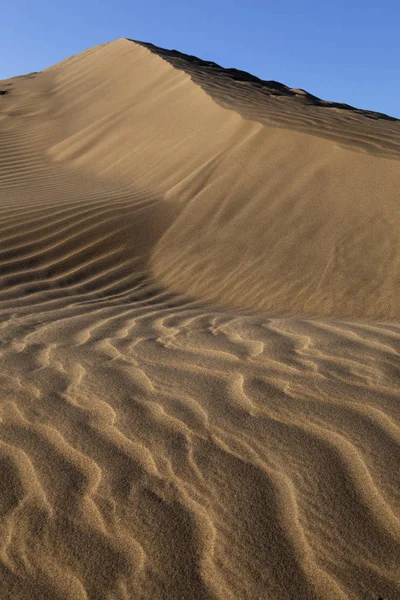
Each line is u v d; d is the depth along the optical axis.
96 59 19.34
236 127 7.52
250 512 1.55
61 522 1.55
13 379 2.47
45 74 21.61
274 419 1.99
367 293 4.23
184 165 7.47
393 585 1.31
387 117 12.95
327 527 1.48
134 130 9.88
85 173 8.95
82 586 1.36
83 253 5.48
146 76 13.73
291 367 2.43
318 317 4.02
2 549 1.47
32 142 11.52
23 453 1.87
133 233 5.82
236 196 6.13
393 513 1.51
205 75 12.73
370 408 2.01
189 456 1.81
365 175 5.58
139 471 1.75
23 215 6.07
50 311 4.01
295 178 5.98
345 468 1.70
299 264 4.82
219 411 2.07
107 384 2.37
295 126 7.06
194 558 1.42
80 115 13.16
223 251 5.31
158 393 2.25
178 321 3.57
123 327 3.40
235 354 2.67
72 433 1.98
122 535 1.50
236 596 1.31
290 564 1.38
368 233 4.86
